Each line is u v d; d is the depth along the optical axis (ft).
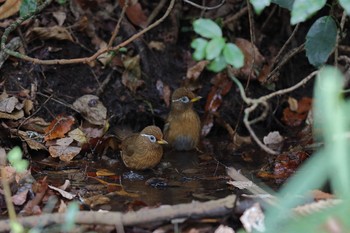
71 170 38.06
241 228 27.53
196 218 27.22
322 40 33.06
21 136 39.32
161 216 26.99
